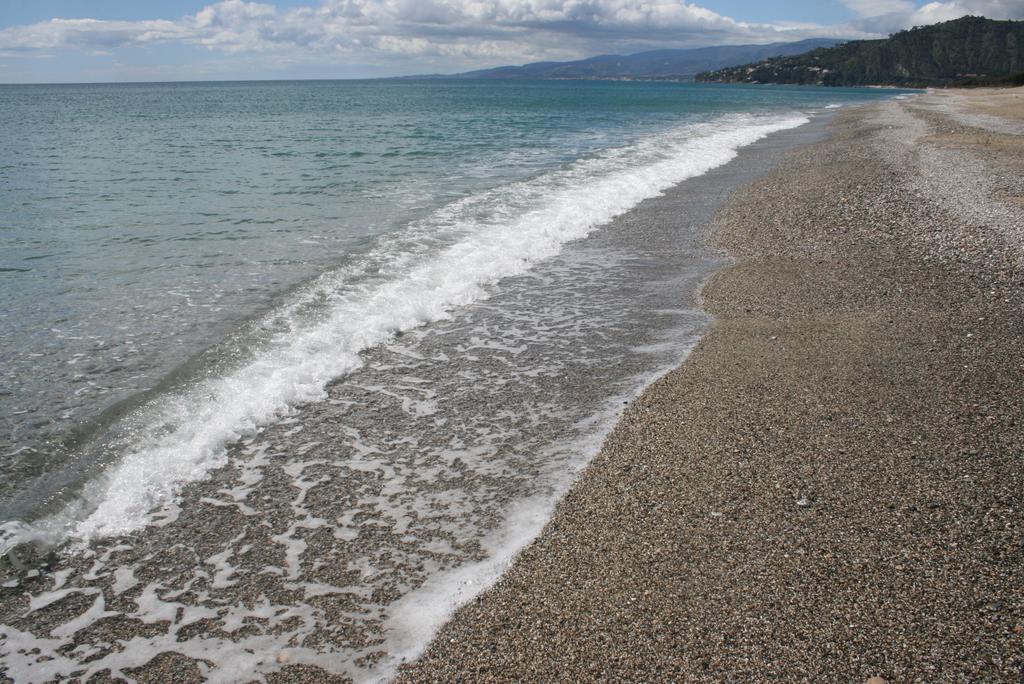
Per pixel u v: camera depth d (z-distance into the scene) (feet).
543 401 21.34
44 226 42.01
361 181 61.11
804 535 14.29
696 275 34.17
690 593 12.80
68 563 14.26
